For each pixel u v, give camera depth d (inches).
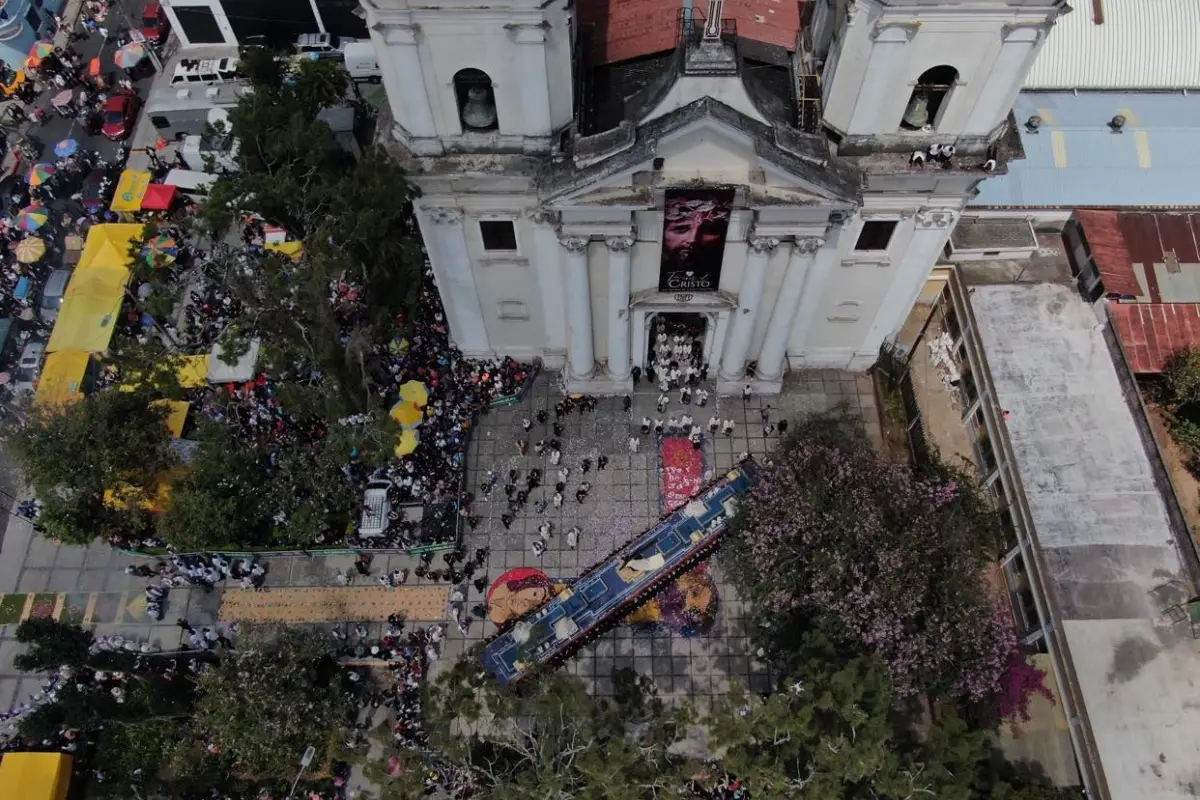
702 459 1841.8
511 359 1950.1
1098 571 1502.2
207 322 2031.3
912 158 1396.4
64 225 2283.5
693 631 1672.0
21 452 1657.2
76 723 1530.5
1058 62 2119.8
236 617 1717.5
